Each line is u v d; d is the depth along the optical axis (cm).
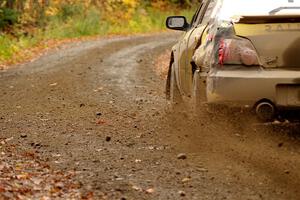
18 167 1289
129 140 1568
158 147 1473
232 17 1363
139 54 4575
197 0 9262
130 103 2250
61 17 7019
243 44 1331
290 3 1428
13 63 4191
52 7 7031
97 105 2206
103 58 4238
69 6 7125
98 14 7369
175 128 1697
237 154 1364
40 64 3959
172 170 1256
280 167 1255
